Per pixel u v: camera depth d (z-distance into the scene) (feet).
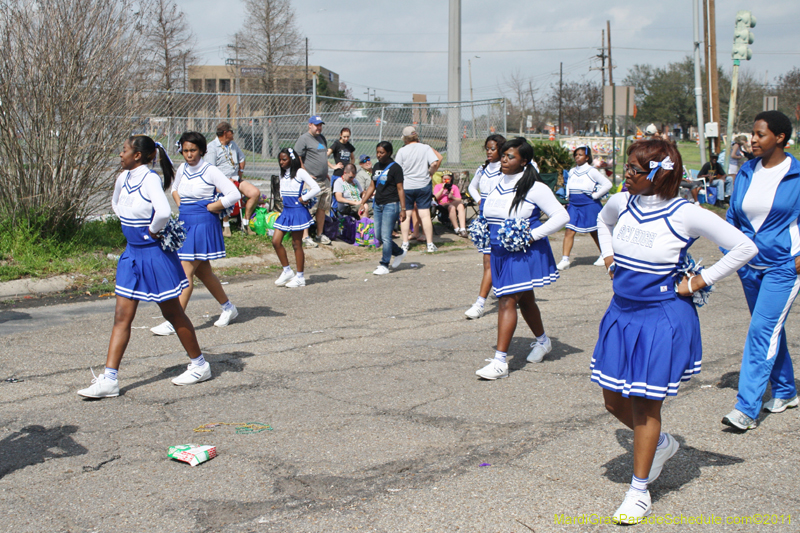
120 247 32.60
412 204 38.19
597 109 224.53
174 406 15.39
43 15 28.68
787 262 13.35
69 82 28.96
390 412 14.93
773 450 12.74
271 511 10.62
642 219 10.34
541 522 10.23
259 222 37.91
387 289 29.14
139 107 31.50
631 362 10.32
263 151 55.77
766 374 13.57
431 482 11.56
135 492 11.30
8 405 15.42
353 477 11.78
